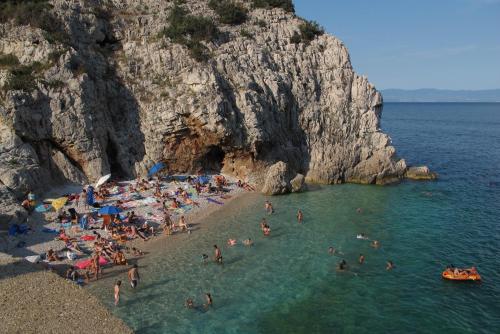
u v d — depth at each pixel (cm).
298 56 6606
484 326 2523
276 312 2647
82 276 2994
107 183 4884
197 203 4647
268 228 3888
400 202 4988
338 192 5400
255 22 6956
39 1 5541
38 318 2375
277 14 7244
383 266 3303
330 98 6412
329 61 6694
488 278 3111
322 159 6028
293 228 4066
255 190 5353
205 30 6191
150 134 5384
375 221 4312
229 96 5566
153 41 5953
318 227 4109
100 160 4897
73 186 4647
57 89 4709
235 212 4497
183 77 5550
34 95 4538
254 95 5672
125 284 2933
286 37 6931
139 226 3925
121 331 2334
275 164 5344
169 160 5488
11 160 4106
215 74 5512
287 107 6147
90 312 2486
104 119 5225
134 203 4453
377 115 6506
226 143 5484
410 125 17588
